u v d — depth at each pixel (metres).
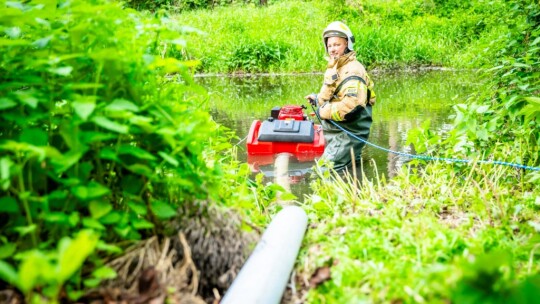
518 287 1.52
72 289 1.98
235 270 2.32
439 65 14.40
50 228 2.10
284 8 19.48
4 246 1.98
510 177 4.09
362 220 2.90
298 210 2.97
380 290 2.09
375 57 14.39
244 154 5.59
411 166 5.11
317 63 13.84
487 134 4.38
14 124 2.31
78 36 2.14
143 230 2.37
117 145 2.11
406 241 2.53
